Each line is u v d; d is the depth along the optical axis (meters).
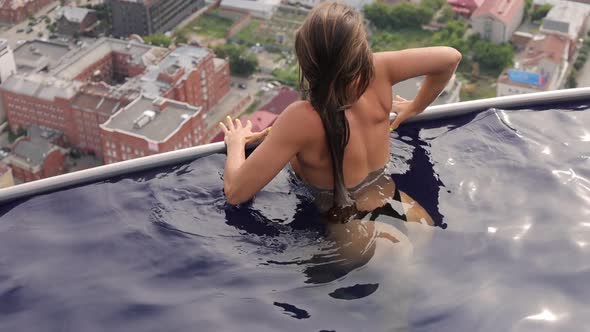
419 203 2.27
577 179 2.35
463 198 2.30
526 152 2.50
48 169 35.69
